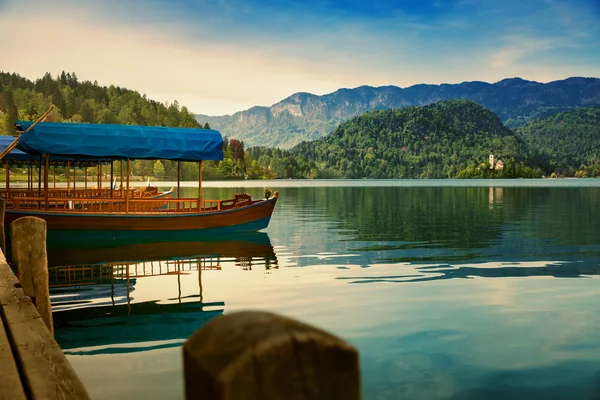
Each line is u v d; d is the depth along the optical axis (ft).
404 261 47.78
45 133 66.64
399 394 17.99
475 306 30.48
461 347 22.94
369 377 19.56
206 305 31.35
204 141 72.43
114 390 18.49
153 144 69.92
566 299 32.22
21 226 19.67
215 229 72.79
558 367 20.42
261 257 51.34
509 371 20.08
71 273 42.96
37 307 19.88
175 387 18.72
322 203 150.61
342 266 45.34
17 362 10.03
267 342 2.65
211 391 2.69
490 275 40.52
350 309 29.91
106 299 33.22
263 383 2.63
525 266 44.65
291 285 37.09
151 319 28.22
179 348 23.16
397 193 229.04
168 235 70.33
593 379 19.20
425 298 32.60
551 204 139.95
